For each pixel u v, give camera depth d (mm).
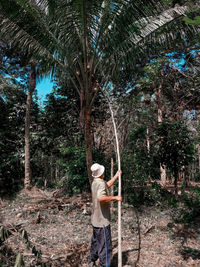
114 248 3408
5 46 8898
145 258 3055
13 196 7152
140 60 7398
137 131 6512
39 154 9195
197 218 4543
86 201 6027
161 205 5504
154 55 7434
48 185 8727
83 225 4449
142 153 6215
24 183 8055
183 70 7574
